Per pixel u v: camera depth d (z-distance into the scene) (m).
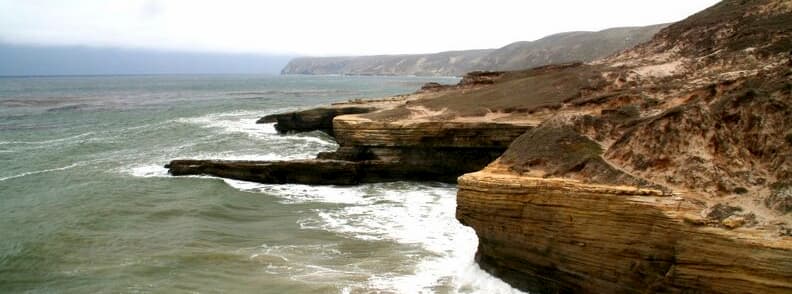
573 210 12.17
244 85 153.12
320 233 18.81
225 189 25.03
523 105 27.70
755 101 12.09
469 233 18.19
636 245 11.36
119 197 23.66
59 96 94.38
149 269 15.79
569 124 14.70
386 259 16.12
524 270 13.38
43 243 17.88
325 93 103.44
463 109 29.06
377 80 196.12
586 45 140.38
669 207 10.97
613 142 14.23
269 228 19.53
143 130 45.38
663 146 12.38
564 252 12.44
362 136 26.42
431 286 14.24
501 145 24.59
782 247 9.52
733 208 10.70
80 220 20.25
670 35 35.09
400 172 26.22
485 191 13.48
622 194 11.54
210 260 16.36
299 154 33.31
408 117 27.83
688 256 10.57
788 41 25.91
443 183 25.77
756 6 31.42
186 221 20.28
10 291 14.73
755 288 9.80
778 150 11.29
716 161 11.77
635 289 11.48
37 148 37.12
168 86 145.50
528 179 12.97
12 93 104.81
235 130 44.66
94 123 51.03
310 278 14.91
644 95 22.08
